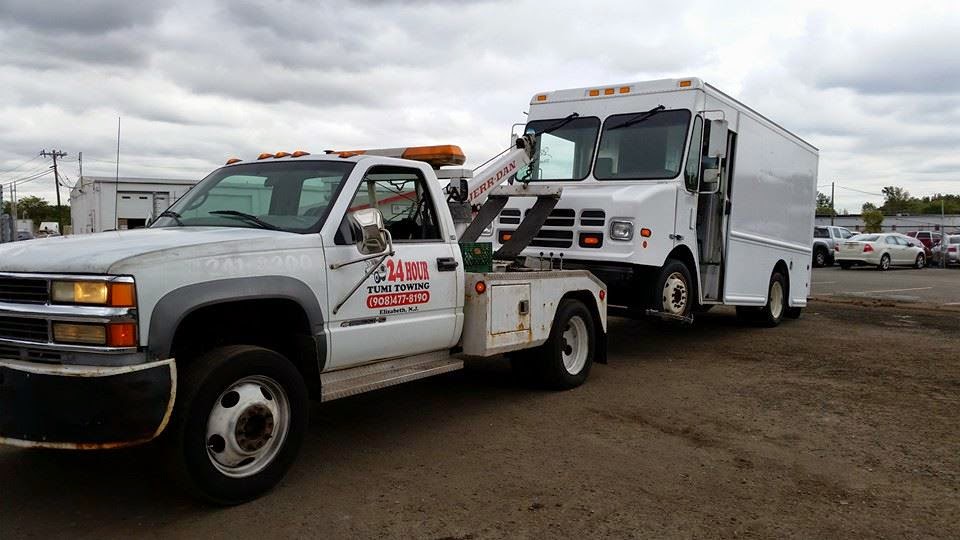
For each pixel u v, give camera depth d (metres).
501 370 8.29
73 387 3.67
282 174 5.43
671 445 5.62
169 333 3.90
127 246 4.09
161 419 3.81
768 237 11.69
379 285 5.16
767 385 7.71
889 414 6.59
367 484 4.71
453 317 5.88
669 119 9.13
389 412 6.46
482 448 5.48
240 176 5.58
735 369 8.56
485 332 6.04
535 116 10.24
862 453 5.50
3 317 4.03
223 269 4.21
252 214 5.20
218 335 4.71
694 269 9.46
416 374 5.51
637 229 8.32
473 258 6.40
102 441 3.69
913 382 7.91
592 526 4.15
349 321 4.95
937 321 13.31
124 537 3.90
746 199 10.74
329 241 4.84
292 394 4.50
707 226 9.94
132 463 5.00
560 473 4.98
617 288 8.63
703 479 4.91
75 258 3.92
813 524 4.24
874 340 10.91
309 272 4.66
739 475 5.00
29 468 4.92
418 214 5.80
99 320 3.74
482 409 6.59
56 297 3.87
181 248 4.07
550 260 7.88
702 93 9.18
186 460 3.99
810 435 5.93
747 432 6.00
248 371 4.25
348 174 5.22
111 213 19.11
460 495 4.56
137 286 3.81
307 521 4.14
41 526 4.04
